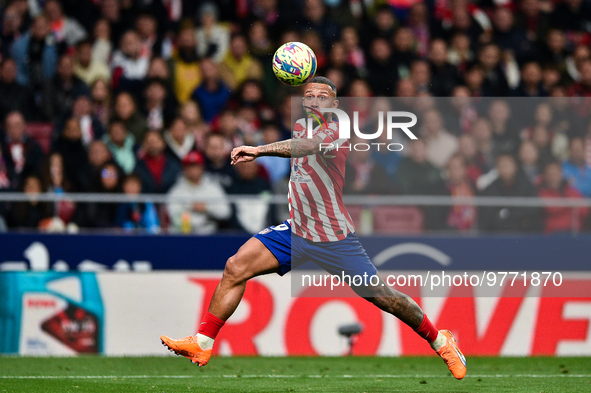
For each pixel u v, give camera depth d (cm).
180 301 2367
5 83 3155
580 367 2094
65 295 2342
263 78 3375
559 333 2406
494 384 1723
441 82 3303
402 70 3334
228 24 3553
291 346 2361
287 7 3572
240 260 1400
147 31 3412
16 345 2317
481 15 3741
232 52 3359
